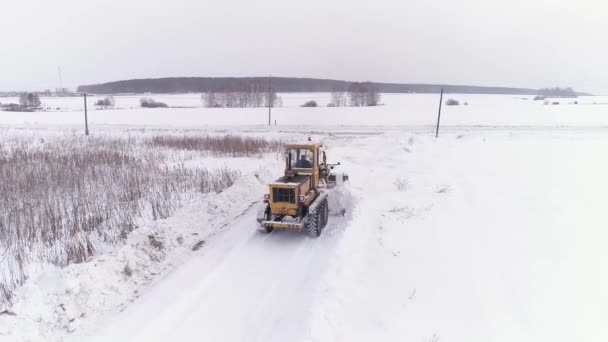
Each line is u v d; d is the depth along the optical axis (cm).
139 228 930
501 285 702
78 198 1252
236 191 1353
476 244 880
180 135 3294
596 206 1138
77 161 1809
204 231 1048
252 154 2402
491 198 1235
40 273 773
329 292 680
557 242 880
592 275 728
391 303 657
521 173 1623
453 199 1234
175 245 926
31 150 2105
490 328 587
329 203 1233
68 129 3756
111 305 686
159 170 1725
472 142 2652
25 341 561
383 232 969
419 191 1345
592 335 561
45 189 1327
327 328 584
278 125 4653
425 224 1015
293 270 822
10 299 663
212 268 838
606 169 1684
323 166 1259
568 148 2308
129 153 2223
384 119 5359
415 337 570
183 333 614
